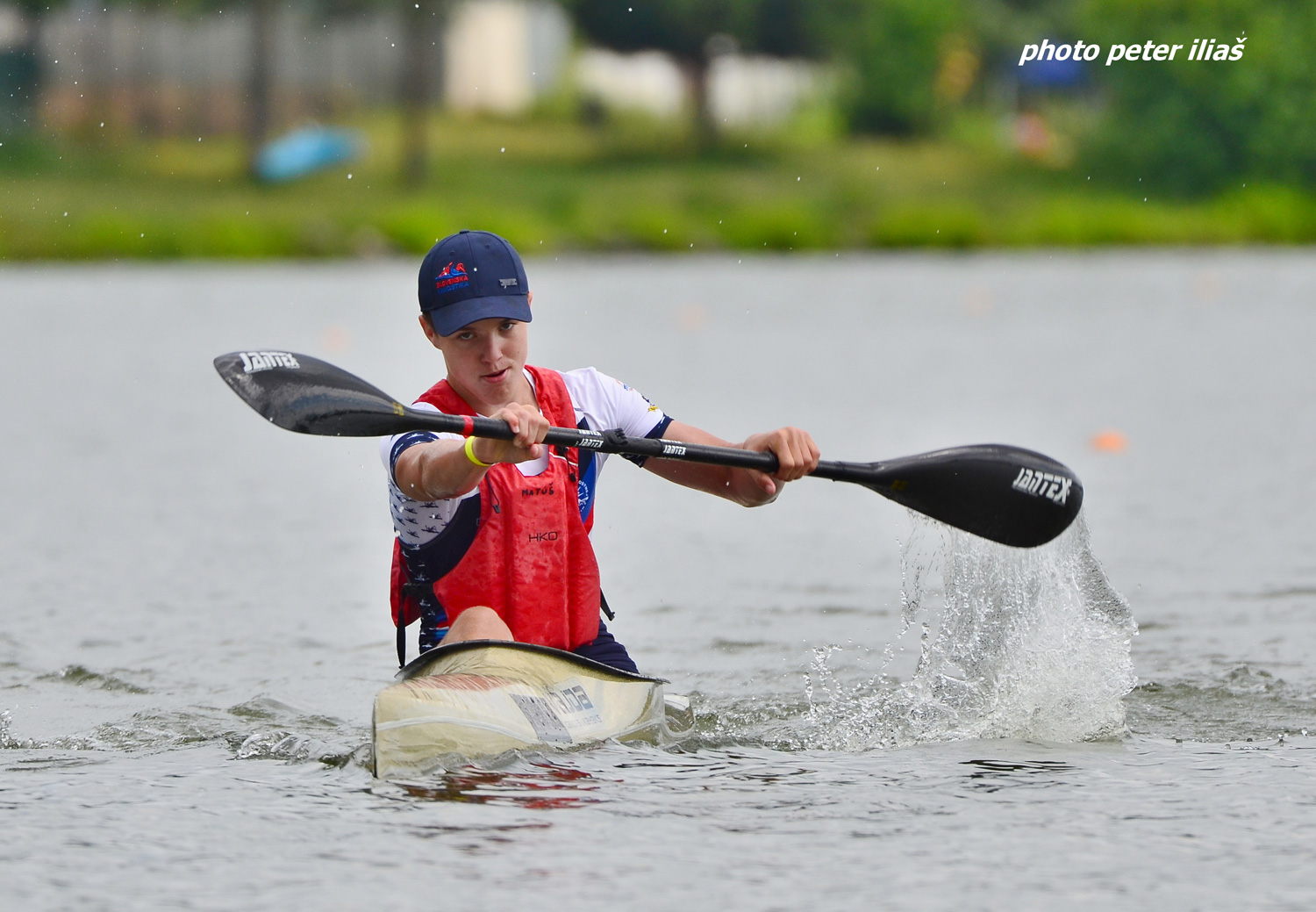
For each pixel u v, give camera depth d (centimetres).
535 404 1684
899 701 1808
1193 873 1224
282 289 10269
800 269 12588
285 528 3078
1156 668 1980
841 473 1753
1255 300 8819
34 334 7431
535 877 1219
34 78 18638
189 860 1265
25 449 4106
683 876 1220
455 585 1659
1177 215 14900
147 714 1833
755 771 1539
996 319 7944
